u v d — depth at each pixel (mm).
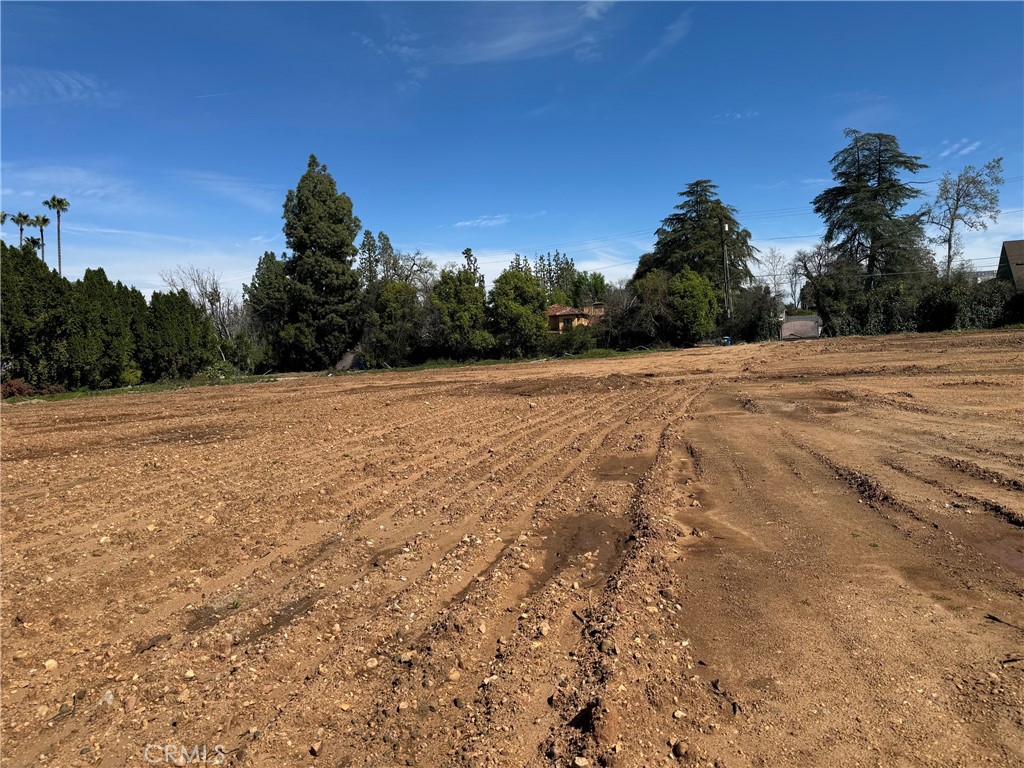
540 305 46312
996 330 36312
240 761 3057
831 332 47562
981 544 5383
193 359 37312
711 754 2992
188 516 7289
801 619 4316
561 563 5684
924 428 10281
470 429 13281
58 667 4102
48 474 9930
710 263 60219
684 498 7441
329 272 47906
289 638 4289
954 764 2838
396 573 5523
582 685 3582
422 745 3156
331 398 21766
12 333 27625
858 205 53344
